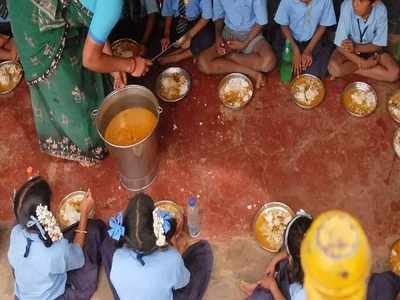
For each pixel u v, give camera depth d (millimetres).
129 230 2742
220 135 4078
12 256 3021
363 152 3955
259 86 4242
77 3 3021
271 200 3812
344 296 1291
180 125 4125
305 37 4137
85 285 3432
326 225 1292
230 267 3574
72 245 3182
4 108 4258
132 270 2811
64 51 3283
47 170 3998
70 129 3713
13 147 4102
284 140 4039
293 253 2766
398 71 4164
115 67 3225
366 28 3936
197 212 3543
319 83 4195
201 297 3457
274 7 4500
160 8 4434
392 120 4059
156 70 4379
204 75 4344
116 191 3904
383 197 3777
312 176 3893
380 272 3469
